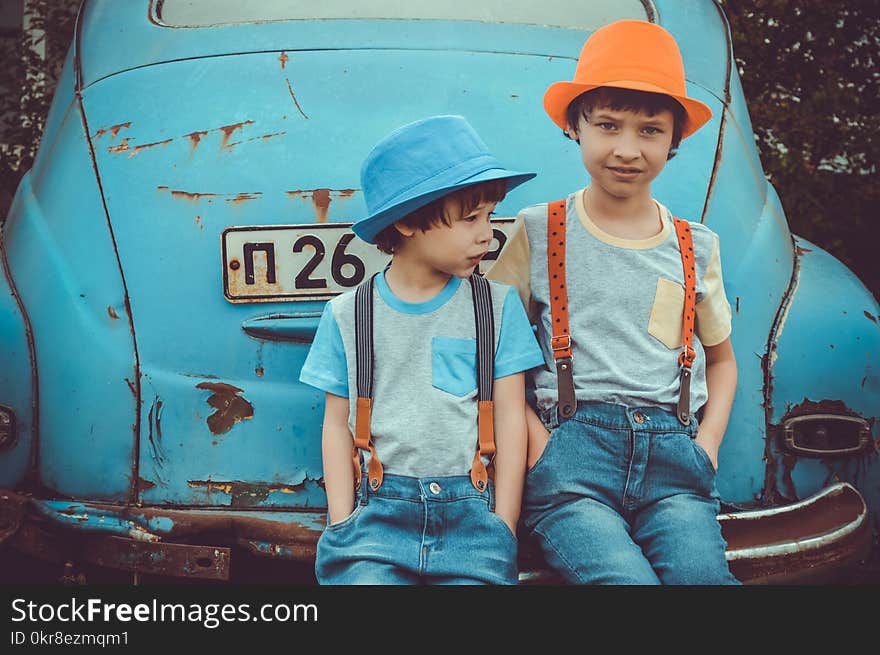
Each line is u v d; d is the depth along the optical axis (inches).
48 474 104.7
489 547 87.0
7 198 216.5
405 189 88.1
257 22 121.9
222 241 105.0
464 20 122.1
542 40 120.4
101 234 109.0
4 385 105.6
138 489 102.5
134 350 104.3
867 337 107.8
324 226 104.6
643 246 93.3
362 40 117.7
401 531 87.4
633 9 131.4
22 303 109.1
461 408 88.6
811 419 104.7
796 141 194.9
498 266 96.4
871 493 106.2
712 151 116.6
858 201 193.0
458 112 112.3
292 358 102.8
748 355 105.7
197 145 110.9
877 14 195.6
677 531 88.4
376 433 88.4
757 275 109.8
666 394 91.2
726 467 103.1
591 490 90.4
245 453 101.7
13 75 231.1
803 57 197.8
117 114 116.3
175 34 122.7
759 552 96.2
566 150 110.8
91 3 139.6
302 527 97.6
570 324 92.4
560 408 91.0
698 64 126.3
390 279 92.0
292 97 113.0
